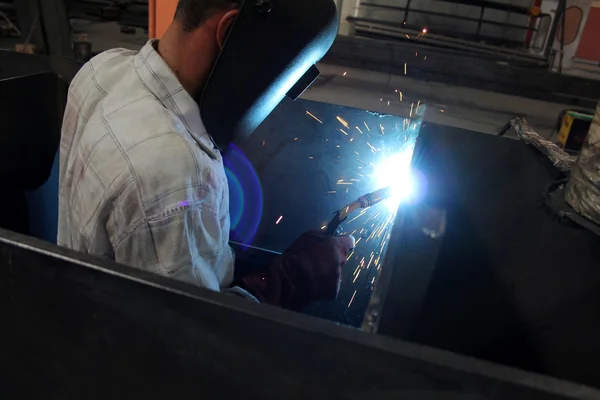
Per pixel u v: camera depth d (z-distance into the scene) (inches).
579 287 39.4
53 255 18.3
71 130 34.3
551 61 80.0
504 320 43.6
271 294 37.4
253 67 28.1
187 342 18.5
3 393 23.0
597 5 74.7
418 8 80.8
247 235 54.1
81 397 21.7
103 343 19.7
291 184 51.5
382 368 16.8
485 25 80.7
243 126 30.3
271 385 18.6
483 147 41.8
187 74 29.4
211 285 28.9
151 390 20.4
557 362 41.4
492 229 43.1
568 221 31.4
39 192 45.5
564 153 39.0
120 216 25.8
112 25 109.3
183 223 25.8
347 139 48.3
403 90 78.9
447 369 16.1
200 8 27.2
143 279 17.8
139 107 27.6
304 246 41.1
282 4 27.3
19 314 20.1
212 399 19.8
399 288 29.9
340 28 84.0
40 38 91.5
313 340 16.9
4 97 39.1
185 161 25.8
